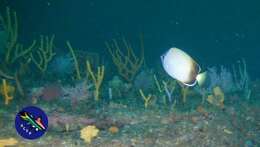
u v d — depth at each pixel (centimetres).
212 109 836
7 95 739
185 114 779
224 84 1118
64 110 734
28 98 798
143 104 845
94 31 3659
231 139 692
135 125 705
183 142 648
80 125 682
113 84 1011
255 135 732
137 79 1056
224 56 2994
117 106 803
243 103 952
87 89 838
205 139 673
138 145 611
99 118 718
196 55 3048
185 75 375
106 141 609
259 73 2294
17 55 1015
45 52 1030
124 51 1745
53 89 823
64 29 3662
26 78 1016
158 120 740
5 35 1121
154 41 3409
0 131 594
